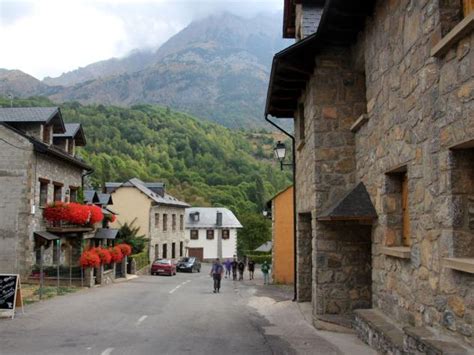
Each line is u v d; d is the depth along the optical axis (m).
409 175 6.53
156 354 7.73
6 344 8.57
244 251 63.31
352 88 10.38
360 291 10.38
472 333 4.82
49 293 18.08
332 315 10.27
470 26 4.66
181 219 55.94
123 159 86.69
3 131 22.05
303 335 9.34
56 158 24.58
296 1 13.10
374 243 8.44
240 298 18.28
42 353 7.82
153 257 46.34
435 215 5.61
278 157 17.45
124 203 46.09
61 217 23.31
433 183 5.67
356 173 10.04
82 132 28.53
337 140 10.33
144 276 35.75
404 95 6.70
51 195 24.23
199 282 30.05
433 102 5.64
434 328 5.72
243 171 100.19
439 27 5.45
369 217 8.39
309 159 11.22
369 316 7.87
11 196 21.83
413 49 6.31
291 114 14.88
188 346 8.40
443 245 5.39
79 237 26.41
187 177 91.25
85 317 12.10
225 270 41.16
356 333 8.84
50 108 24.14
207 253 66.62
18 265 21.55
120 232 39.25
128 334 9.65
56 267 22.08
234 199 84.50
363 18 8.93
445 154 5.32
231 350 8.04
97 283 23.80
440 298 5.52
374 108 8.35
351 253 10.44
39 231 22.75
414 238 6.36
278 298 17.36
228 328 10.50
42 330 10.09
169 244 51.19
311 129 10.70
